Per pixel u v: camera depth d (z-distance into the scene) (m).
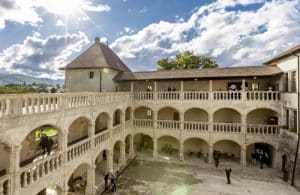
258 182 25.27
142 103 33.91
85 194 22.20
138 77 33.62
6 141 12.36
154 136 33.47
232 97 30.14
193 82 35.03
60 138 17.39
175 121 32.66
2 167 16.28
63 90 36.56
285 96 26.77
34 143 19.64
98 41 38.72
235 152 33.91
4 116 12.16
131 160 32.81
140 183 25.16
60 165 17.33
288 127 26.59
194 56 45.75
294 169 23.89
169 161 32.38
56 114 16.61
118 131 29.11
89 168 22.17
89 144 21.83
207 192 22.94
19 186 13.19
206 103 30.98
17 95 12.98
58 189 17.84
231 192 22.92
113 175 24.92
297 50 22.89
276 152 28.67
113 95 27.22
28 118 13.88
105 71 34.56
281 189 23.47
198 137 31.61
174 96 32.38
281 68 28.38
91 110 21.97
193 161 32.22
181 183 25.19
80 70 35.69
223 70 31.08
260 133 29.14
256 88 32.06
